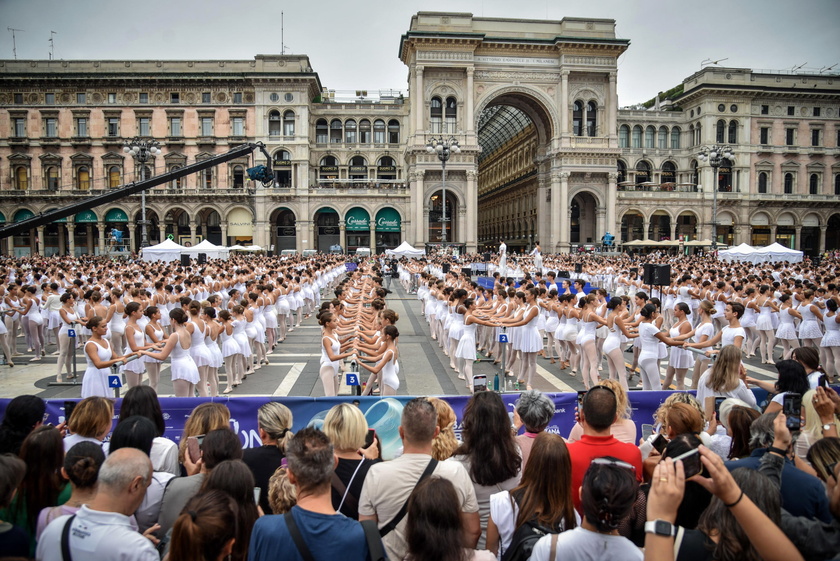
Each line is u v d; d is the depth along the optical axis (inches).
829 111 3368.6
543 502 167.6
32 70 2849.4
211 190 2876.5
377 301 531.2
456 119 2834.6
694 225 3361.2
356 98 3523.6
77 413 225.9
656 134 3437.5
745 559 135.9
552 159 2945.4
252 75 2837.1
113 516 152.5
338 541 147.2
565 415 347.6
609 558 136.8
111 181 2898.6
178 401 333.4
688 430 221.1
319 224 3080.7
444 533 134.4
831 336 558.6
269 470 220.2
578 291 728.3
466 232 2844.5
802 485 170.2
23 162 2876.5
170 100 2891.2
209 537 131.6
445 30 2829.7
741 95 3272.6
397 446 334.3
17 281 766.5
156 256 1759.4
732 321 448.1
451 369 655.8
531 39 2807.6
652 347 460.4
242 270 1130.7
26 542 149.7
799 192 3371.1
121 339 622.5
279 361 700.7
